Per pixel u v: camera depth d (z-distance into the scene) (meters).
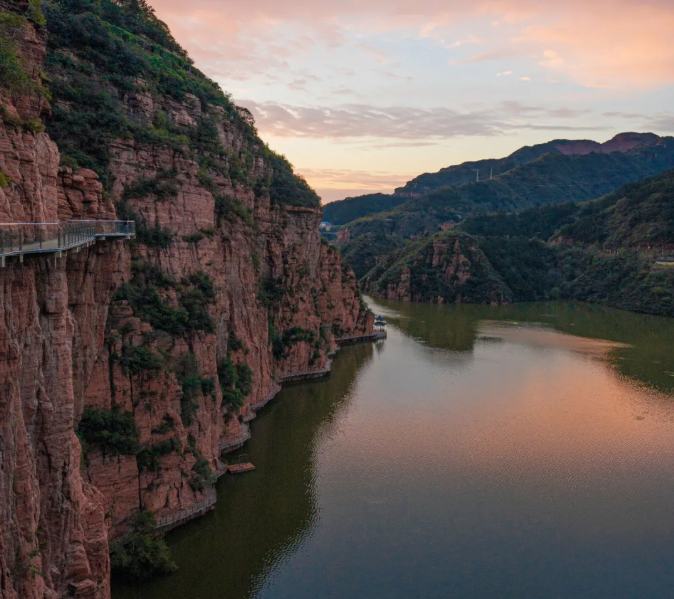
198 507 54.22
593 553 52.06
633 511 58.94
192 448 55.56
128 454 48.06
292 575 47.78
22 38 36.47
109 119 56.38
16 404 27.62
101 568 35.97
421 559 50.38
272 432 75.94
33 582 27.69
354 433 76.62
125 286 53.00
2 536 25.33
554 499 60.75
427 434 76.94
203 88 83.19
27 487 28.06
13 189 30.14
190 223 62.53
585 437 77.19
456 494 61.19
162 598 44.56
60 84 55.25
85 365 43.38
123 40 70.06
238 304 77.12
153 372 50.53
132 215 56.22
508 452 71.88
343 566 49.09
